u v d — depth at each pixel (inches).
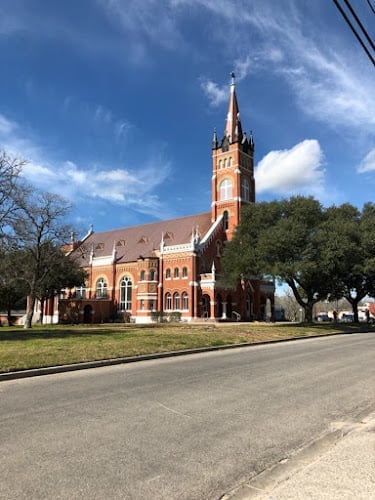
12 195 1369.3
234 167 2628.0
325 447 276.5
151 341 838.5
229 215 2600.9
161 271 2495.1
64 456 254.7
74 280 2422.5
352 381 500.4
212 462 249.1
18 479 222.2
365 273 1866.4
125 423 323.3
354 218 2046.0
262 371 567.2
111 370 583.8
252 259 1659.7
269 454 263.6
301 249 1601.9
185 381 493.7
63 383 487.5
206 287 2340.1
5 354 628.4
